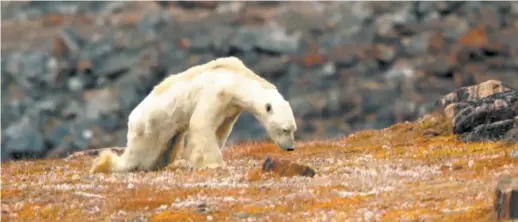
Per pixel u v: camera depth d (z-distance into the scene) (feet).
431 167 153.99
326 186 142.00
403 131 187.83
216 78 162.71
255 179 148.66
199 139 161.27
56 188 147.33
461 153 162.91
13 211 136.67
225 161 171.94
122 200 138.92
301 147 188.03
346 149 179.83
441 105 188.85
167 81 165.27
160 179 152.15
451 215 123.24
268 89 162.20
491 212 121.19
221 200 136.87
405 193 136.15
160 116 162.50
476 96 184.75
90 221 131.03
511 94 174.70
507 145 163.63
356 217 126.00
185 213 132.05
